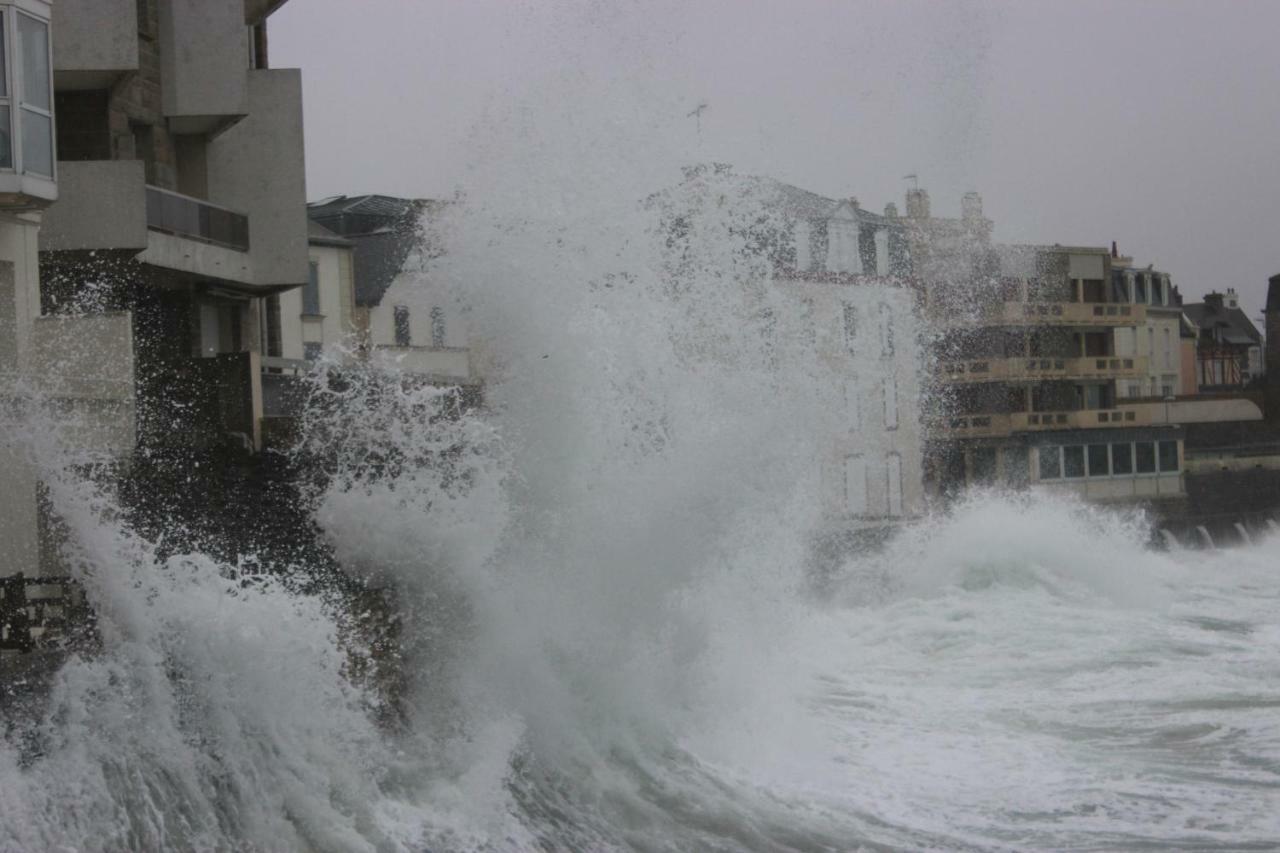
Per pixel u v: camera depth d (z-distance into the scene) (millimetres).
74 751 12711
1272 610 43688
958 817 18109
